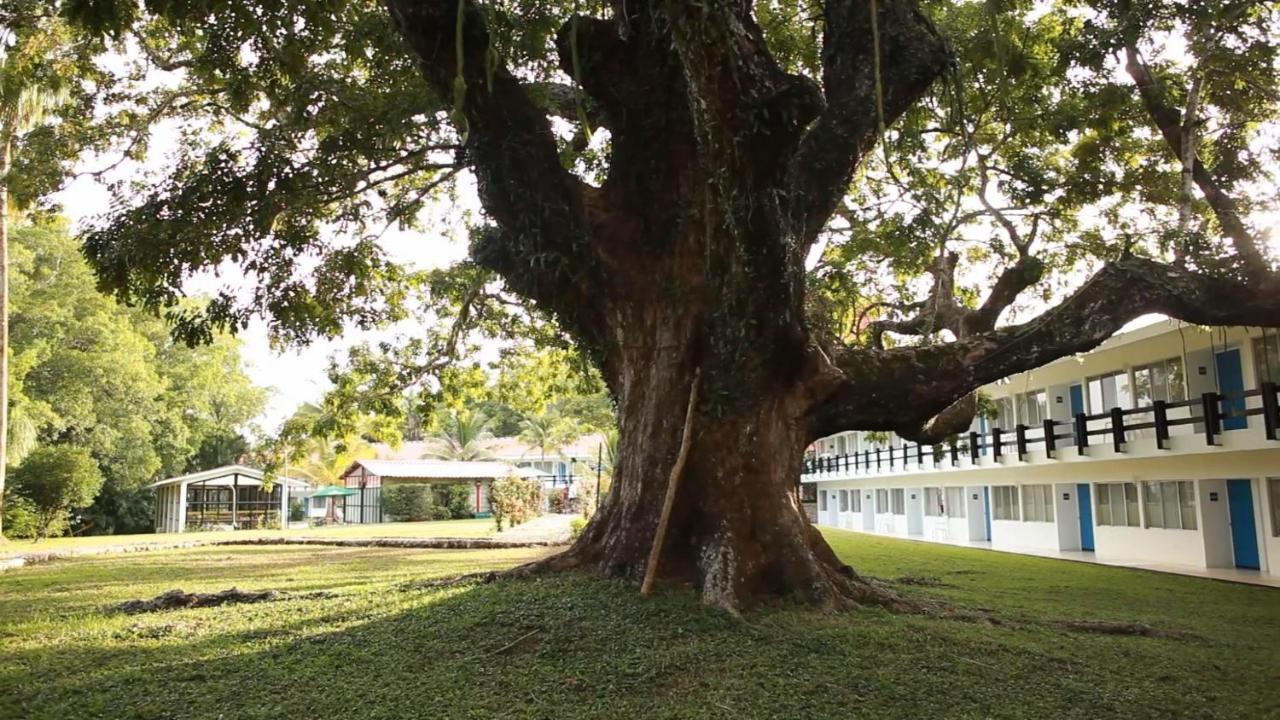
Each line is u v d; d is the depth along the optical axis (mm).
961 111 9742
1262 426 14438
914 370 8961
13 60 12000
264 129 9867
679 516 8109
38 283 32062
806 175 8469
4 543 24250
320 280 11352
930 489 30969
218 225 9086
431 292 15680
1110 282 9219
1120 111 12422
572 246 8531
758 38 6945
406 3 7719
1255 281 9078
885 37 8961
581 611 7125
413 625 7113
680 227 8523
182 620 8164
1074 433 20953
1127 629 8039
